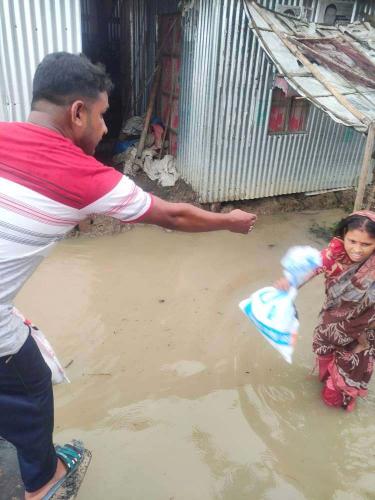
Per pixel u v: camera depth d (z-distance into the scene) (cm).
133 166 650
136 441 269
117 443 267
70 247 499
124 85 753
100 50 812
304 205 640
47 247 155
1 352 159
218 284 443
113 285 430
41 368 178
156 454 262
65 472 206
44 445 184
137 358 338
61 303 398
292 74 413
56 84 149
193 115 558
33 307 390
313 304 418
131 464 254
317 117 584
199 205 582
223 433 278
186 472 251
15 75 467
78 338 355
